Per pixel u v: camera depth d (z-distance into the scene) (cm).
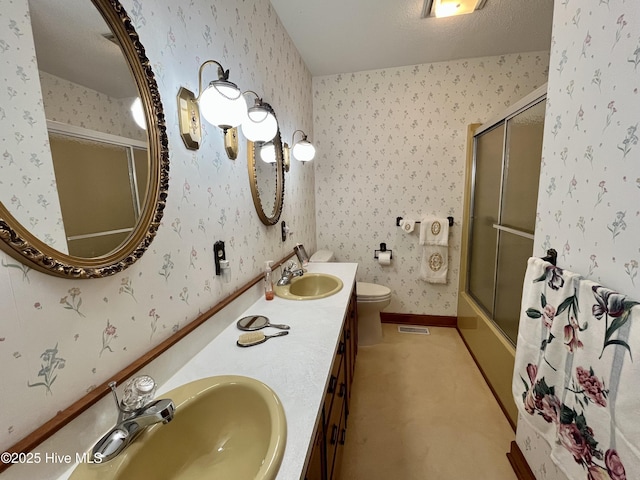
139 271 79
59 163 58
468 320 240
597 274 81
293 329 116
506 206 182
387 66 251
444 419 165
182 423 74
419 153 259
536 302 103
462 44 217
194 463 73
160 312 86
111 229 70
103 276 66
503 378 170
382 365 218
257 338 106
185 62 96
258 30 154
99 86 66
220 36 118
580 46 88
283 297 150
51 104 57
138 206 77
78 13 62
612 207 76
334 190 282
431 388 192
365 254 285
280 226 189
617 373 69
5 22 49
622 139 73
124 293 74
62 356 59
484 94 241
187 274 98
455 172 255
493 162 206
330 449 98
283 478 55
